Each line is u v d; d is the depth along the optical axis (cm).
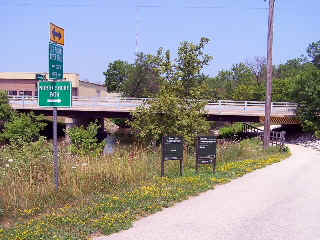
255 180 1201
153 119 1873
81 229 638
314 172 1435
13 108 4594
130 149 1658
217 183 1121
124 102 4647
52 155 1127
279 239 621
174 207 819
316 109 3509
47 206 797
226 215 760
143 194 883
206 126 1923
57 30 816
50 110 4841
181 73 1912
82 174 982
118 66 10544
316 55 9800
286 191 1024
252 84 7794
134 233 634
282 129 4366
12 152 1203
